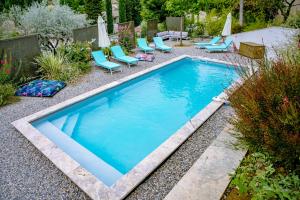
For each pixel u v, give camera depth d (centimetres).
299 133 253
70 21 1252
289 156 266
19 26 1252
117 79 905
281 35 1477
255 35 1549
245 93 311
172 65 1133
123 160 523
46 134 579
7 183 391
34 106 694
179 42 1600
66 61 977
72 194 364
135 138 608
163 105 788
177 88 926
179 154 446
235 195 314
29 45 884
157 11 2050
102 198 343
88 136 615
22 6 1600
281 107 260
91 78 923
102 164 474
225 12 1811
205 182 347
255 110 279
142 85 956
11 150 482
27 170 421
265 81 301
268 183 278
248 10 1991
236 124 323
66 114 698
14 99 744
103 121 692
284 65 298
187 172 371
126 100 828
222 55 1214
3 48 805
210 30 1694
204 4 1838
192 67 1154
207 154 415
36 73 921
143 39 1374
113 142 591
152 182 378
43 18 1209
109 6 2436
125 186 362
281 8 1944
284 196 253
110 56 1175
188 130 512
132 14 2920
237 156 405
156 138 608
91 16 2392
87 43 1109
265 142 278
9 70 798
